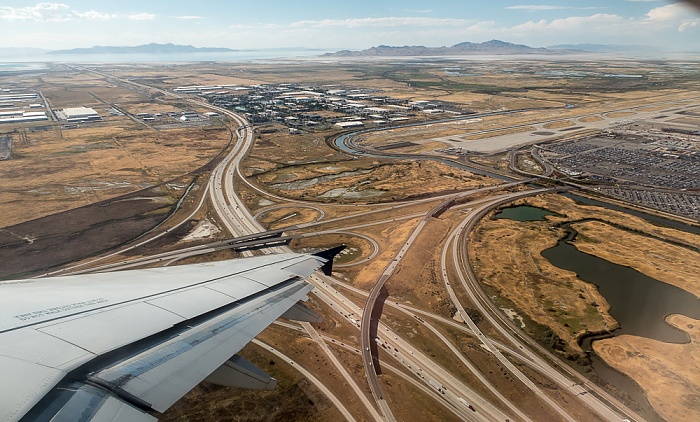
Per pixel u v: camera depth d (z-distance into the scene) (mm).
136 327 13547
